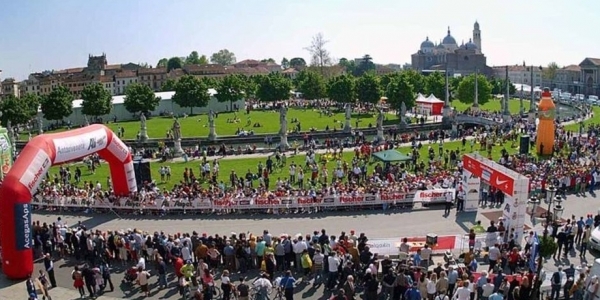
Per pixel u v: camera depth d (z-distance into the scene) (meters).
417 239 31.52
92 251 32.09
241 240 30.39
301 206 41.62
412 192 42.47
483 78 138.62
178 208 42.00
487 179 36.25
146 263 31.83
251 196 42.16
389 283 24.95
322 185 48.06
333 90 140.00
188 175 54.94
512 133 76.88
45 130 116.88
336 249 28.56
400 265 26.05
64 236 33.75
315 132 88.94
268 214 41.50
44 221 40.88
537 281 23.95
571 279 25.17
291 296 25.22
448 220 39.00
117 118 133.00
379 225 38.06
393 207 42.50
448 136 83.44
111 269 31.20
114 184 44.06
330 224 38.50
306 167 60.47
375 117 117.81
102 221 40.59
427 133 90.06
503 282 24.83
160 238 31.23
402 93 118.00
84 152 37.50
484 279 24.31
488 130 84.31
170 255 30.39
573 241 33.03
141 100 130.38
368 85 133.88
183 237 30.91
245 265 30.02
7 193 29.31
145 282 27.44
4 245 29.73
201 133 95.12
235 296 25.66
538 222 37.50
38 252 33.47
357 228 37.44
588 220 32.78
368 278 24.95
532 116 100.44
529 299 24.08
